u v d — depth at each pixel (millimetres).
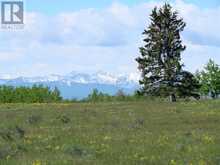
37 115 36344
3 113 40594
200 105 46750
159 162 15516
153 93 98438
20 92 90312
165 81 99438
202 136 22281
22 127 28016
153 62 100250
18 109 46062
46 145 19828
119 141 21016
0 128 26594
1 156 16281
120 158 16219
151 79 99750
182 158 16219
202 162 15172
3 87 91000
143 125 29469
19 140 21188
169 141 20812
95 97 88000
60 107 48500
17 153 17250
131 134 23969
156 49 100375
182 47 101562
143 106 46969
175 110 40688
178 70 98625
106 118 34656
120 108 44531
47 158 16094
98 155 16781
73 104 55500
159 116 35625
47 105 54500
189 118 33812
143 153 17391
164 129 26969
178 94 98188
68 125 30016
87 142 20703
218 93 125312
